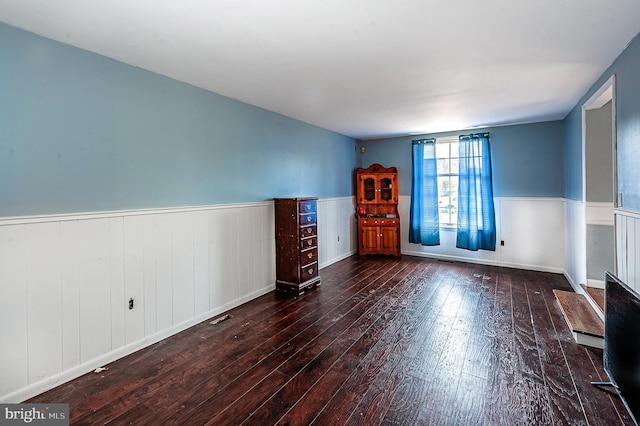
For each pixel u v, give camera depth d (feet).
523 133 16.03
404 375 7.02
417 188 18.79
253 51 7.43
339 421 5.63
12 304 6.32
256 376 7.06
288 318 10.26
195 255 9.97
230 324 9.90
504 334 8.95
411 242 19.24
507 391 6.44
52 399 6.40
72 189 7.21
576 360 7.55
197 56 7.72
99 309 7.63
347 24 6.25
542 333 8.99
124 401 6.29
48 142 6.81
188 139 9.77
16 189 6.40
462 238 17.31
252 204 12.17
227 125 11.12
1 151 6.20
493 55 7.75
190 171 9.86
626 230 7.38
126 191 8.22
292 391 6.50
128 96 8.21
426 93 10.74
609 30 6.56
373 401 6.15
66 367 7.05
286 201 12.60
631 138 7.08
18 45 6.37
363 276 15.03
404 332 9.12
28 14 5.82
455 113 13.64
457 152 18.34
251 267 12.09
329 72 8.82
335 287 13.42
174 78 9.26
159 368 7.48
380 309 10.86
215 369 7.38
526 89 10.38
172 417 5.81
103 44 7.07
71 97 7.14
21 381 6.41
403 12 5.82
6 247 6.23
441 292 12.59
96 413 5.96
